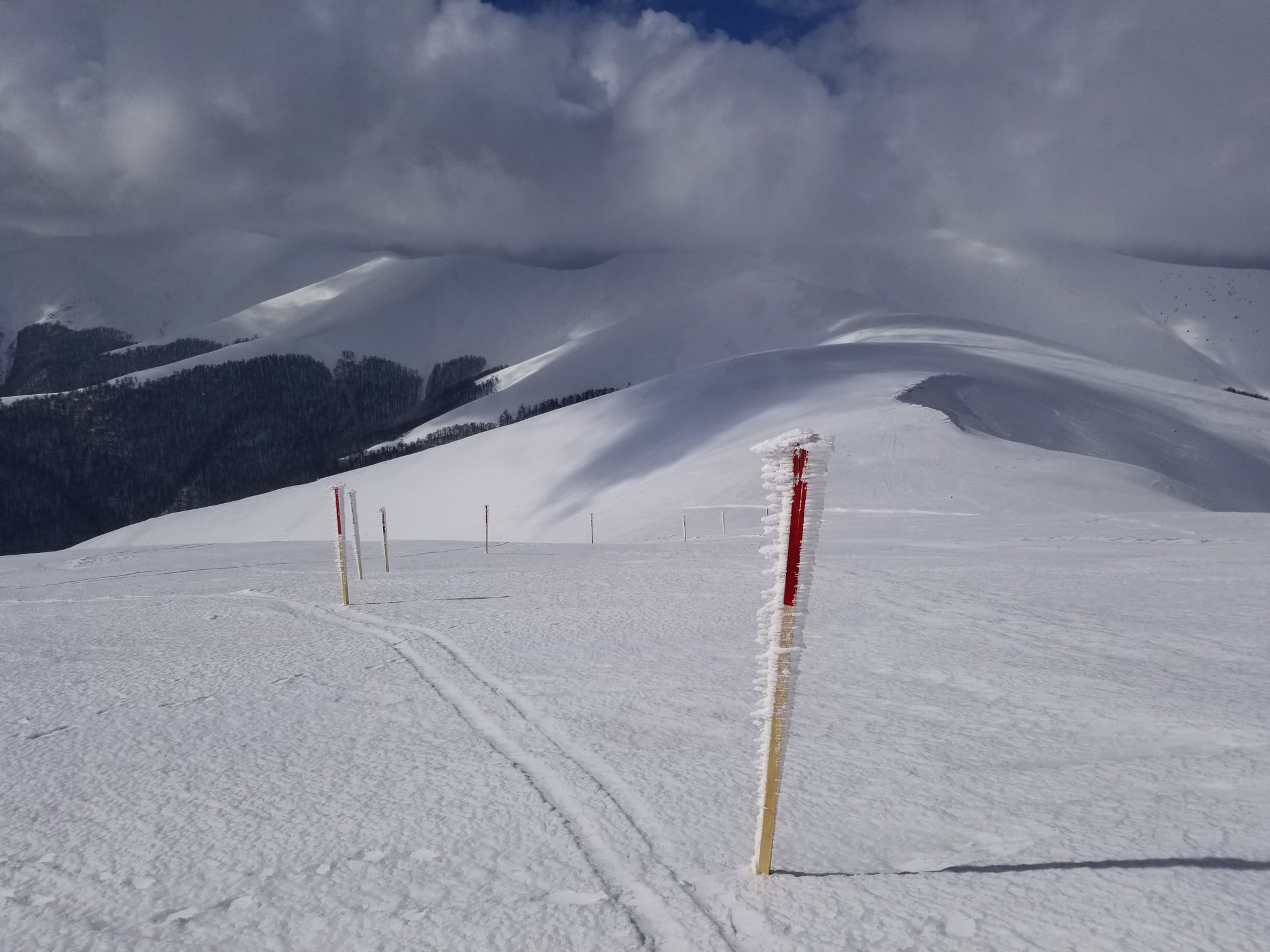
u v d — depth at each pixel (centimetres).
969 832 448
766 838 407
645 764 570
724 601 1307
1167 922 347
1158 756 546
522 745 622
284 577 1919
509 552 2425
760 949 347
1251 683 711
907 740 598
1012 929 349
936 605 1148
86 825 523
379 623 1198
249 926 393
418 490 10169
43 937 395
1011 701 683
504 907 393
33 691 895
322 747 648
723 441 6981
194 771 611
